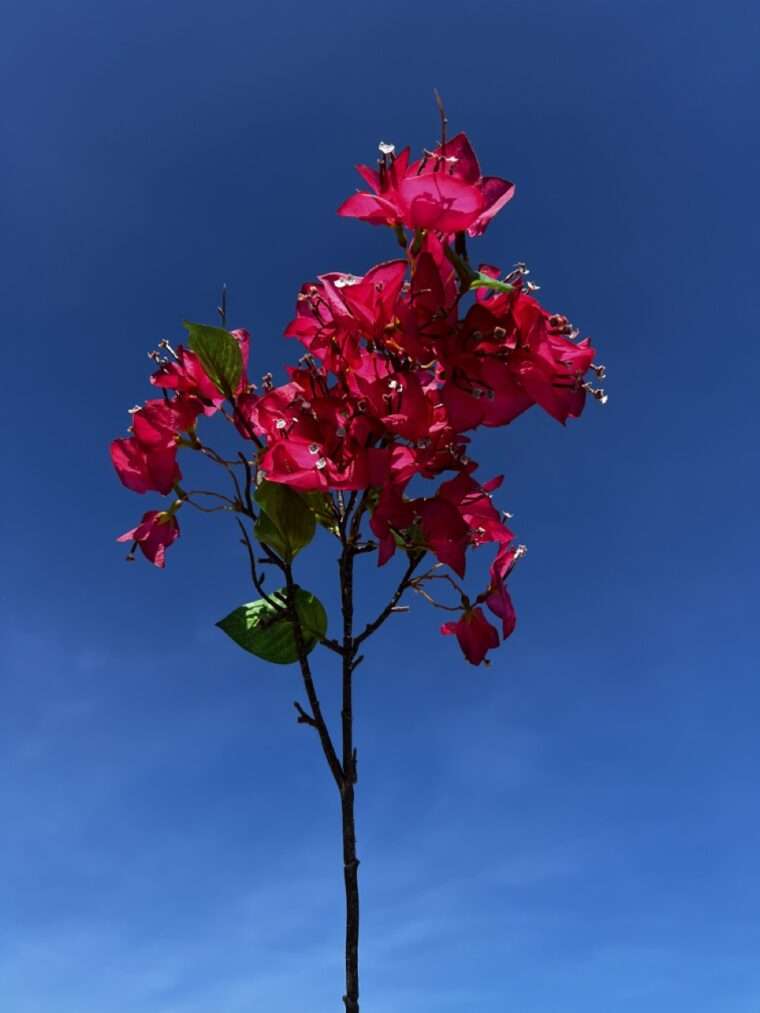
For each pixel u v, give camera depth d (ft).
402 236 1.47
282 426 1.60
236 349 1.62
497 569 1.72
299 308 1.61
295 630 1.65
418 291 1.40
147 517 1.72
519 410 1.44
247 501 1.68
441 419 1.53
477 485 1.55
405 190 1.37
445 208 1.38
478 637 1.72
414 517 1.51
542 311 1.43
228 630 1.74
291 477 1.50
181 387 1.69
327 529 1.70
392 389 1.46
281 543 1.66
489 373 1.42
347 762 1.56
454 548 1.52
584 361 1.46
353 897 1.49
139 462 1.69
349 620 1.62
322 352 1.53
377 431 1.47
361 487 1.46
